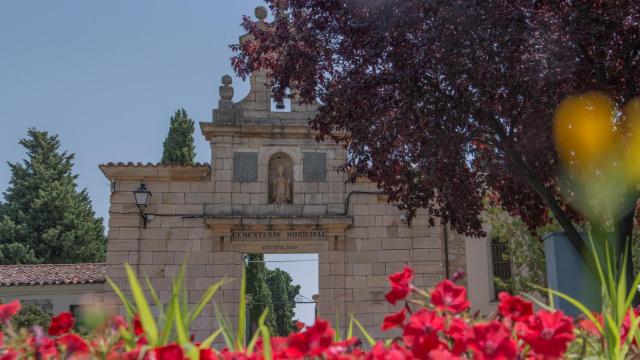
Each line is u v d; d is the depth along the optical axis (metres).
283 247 20.47
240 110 21.36
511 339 2.60
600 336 3.17
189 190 20.55
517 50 9.69
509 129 11.31
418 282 20.39
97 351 2.62
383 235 20.69
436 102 10.47
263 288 46.94
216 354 2.65
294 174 21.00
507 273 22.73
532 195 12.51
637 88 9.84
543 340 2.49
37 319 18.80
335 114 12.22
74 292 22.67
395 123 10.84
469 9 9.77
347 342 2.77
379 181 12.36
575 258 9.90
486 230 22.83
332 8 11.85
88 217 45.47
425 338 2.44
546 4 10.42
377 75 11.10
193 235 20.20
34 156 45.00
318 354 2.54
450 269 22.53
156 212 20.25
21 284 22.34
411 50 10.52
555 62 9.62
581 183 10.55
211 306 19.59
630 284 9.18
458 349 2.42
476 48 9.87
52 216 43.06
